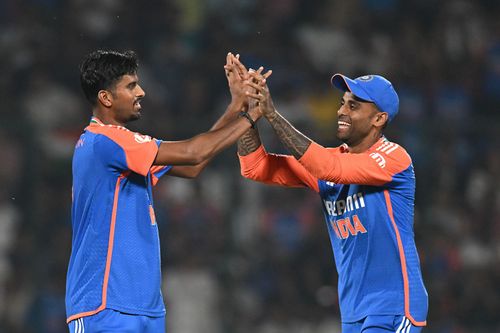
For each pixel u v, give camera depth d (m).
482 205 37.94
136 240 14.66
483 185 38.06
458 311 36.44
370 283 15.56
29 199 34.44
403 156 15.77
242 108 16.03
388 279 15.50
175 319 33.91
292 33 44.03
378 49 45.12
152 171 15.78
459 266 37.06
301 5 45.22
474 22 48.00
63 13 41.50
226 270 34.94
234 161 35.75
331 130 36.50
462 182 37.91
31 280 33.75
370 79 15.99
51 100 38.12
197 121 35.03
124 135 14.67
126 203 14.72
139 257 14.62
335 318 35.16
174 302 34.09
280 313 34.84
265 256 35.38
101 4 42.12
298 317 34.97
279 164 16.95
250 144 16.70
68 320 14.73
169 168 16.00
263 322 34.66
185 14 43.25
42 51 40.16
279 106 40.44
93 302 14.38
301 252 35.84
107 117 15.16
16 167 34.50
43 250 34.06
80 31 41.12
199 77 41.16
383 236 15.57
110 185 14.65
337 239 16.19
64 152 35.38
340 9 45.47
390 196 15.67
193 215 35.25
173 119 36.03
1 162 34.38
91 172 14.67
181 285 34.31
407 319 15.39
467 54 46.69
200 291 34.31
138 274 14.57
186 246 34.81
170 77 40.72
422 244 37.06
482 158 38.03
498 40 47.81
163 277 34.53
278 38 43.59
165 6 42.97
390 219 15.59
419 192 37.34
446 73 45.66
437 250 37.06
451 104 44.41
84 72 15.10
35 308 33.34
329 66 43.50
